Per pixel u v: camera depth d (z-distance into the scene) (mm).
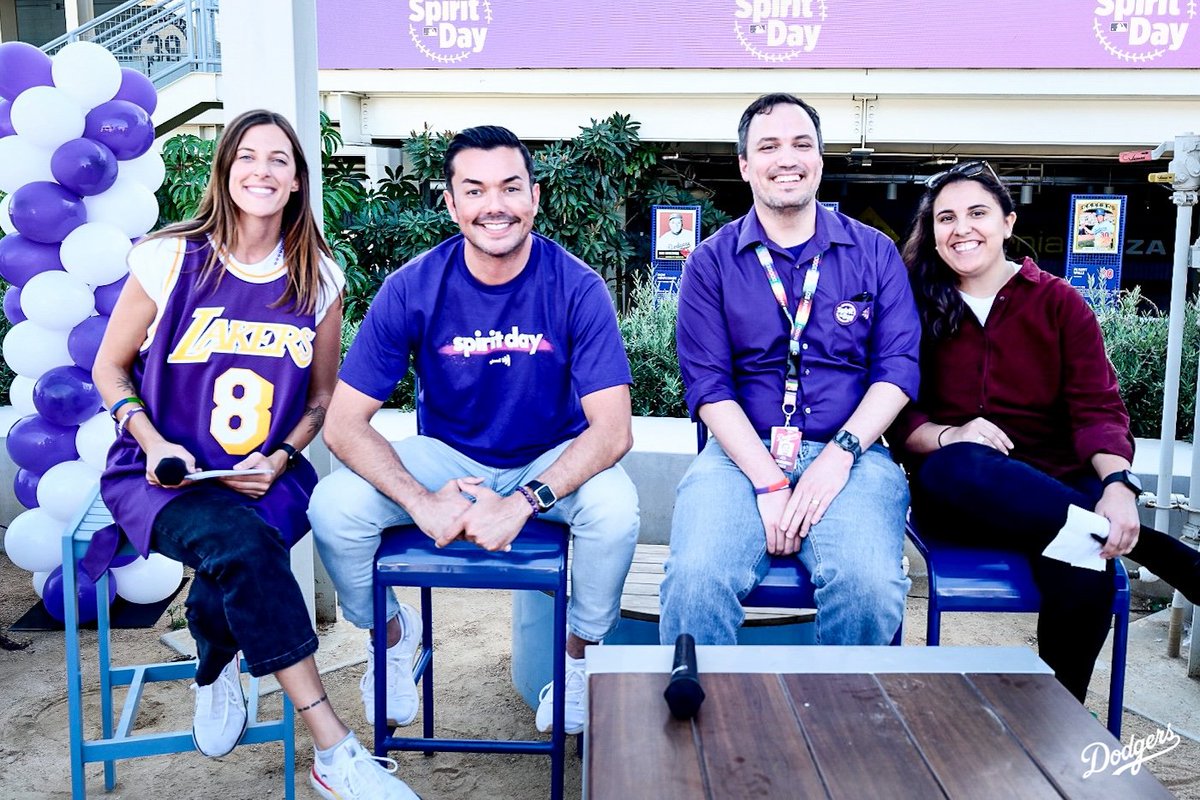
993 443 2488
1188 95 7629
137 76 3799
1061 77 7727
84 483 3559
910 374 2539
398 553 2307
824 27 7902
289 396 2453
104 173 3502
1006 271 2617
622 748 1503
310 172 3404
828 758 1470
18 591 4082
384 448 2418
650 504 4215
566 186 8453
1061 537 2184
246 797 2590
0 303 5609
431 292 2467
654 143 8734
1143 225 11109
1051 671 1766
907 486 2514
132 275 2393
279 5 3203
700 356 2645
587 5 8133
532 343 2480
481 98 8570
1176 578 2230
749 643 2660
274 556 2164
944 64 7801
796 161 2516
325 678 3232
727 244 2672
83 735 2621
